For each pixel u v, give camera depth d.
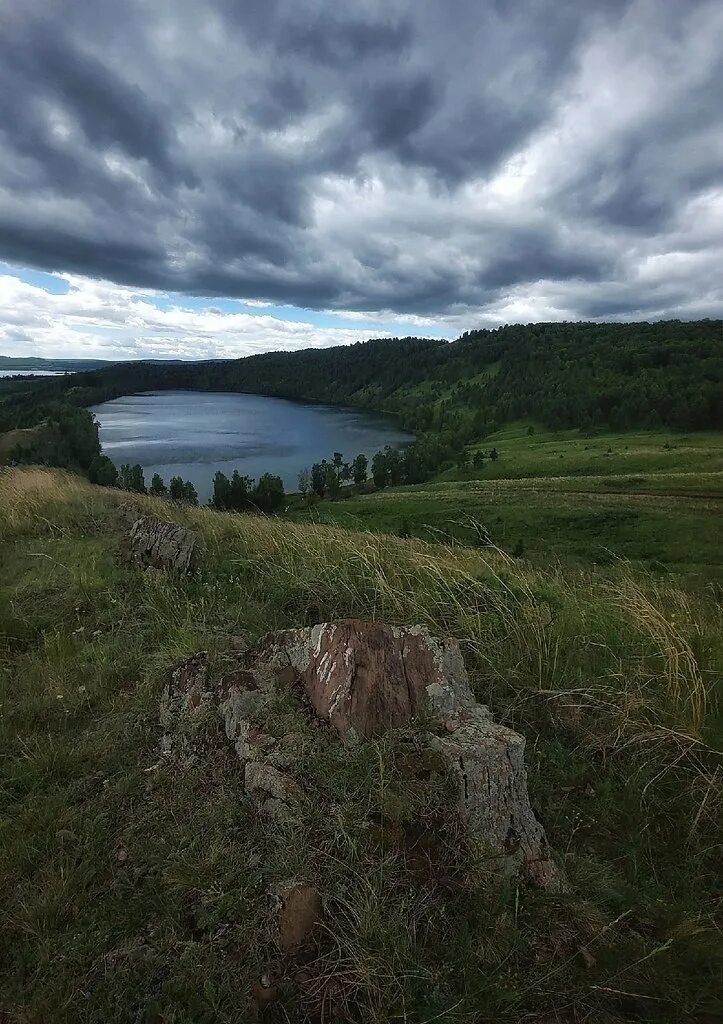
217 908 1.88
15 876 2.16
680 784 2.76
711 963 1.88
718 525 51.31
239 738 2.60
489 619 4.09
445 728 2.57
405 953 1.73
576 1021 1.70
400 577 4.89
